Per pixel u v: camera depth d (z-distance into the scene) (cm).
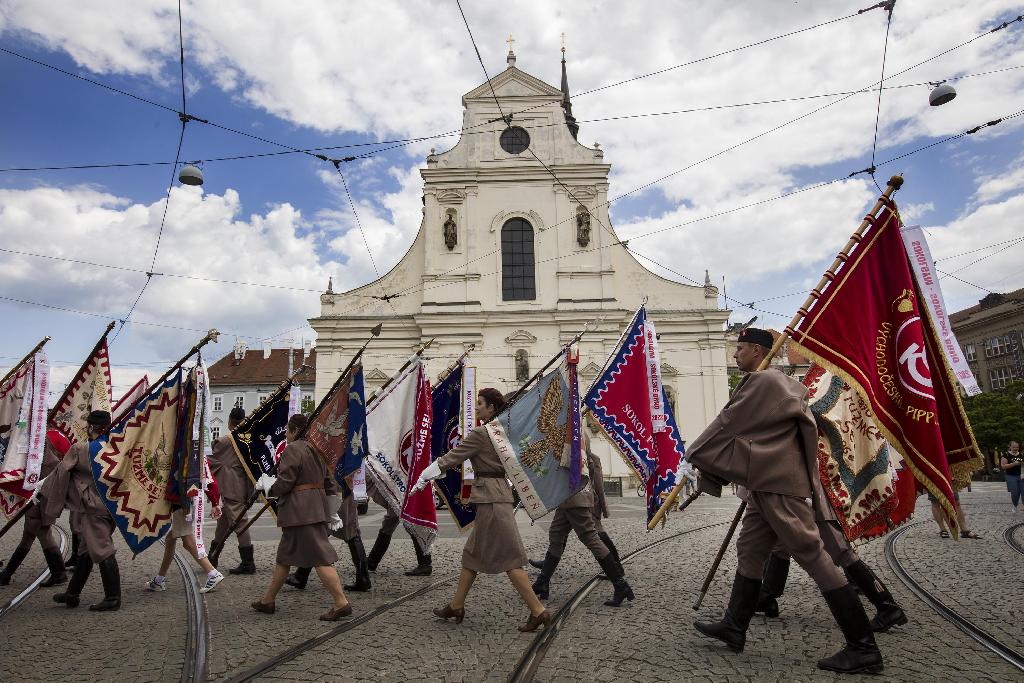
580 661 452
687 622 553
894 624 509
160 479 692
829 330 518
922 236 602
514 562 543
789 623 549
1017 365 5000
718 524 1387
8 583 795
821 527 529
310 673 434
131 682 424
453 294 3306
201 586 761
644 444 789
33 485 740
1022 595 624
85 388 868
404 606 643
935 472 485
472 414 1507
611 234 3338
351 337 3309
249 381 5638
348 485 747
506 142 3472
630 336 823
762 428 451
